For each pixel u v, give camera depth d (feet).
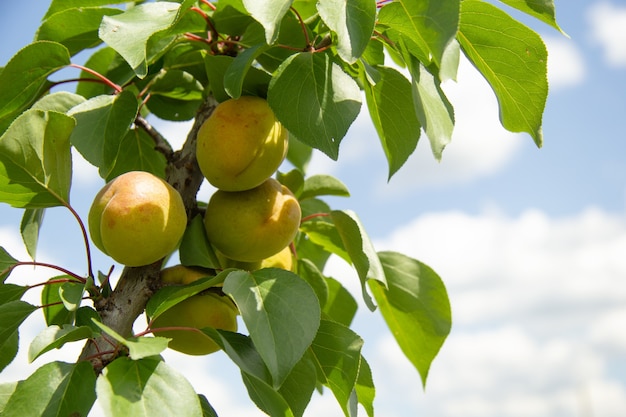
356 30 1.87
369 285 2.41
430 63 2.06
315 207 2.59
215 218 2.09
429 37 1.83
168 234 1.97
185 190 2.11
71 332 1.84
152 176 2.01
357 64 2.11
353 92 1.96
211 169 2.04
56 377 1.84
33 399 1.82
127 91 2.10
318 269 2.55
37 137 1.98
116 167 2.41
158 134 2.16
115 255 1.96
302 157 2.68
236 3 2.06
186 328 1.93
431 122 1.99
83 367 1.86
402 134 2.12
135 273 2.02
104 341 1.95
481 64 2.14
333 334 2.04
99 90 2.39
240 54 1.98
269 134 2.03
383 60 2.11
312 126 1.93
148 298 2.02
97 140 2.05
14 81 2.12
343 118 1.94
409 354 2.44
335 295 2.52
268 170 2.06
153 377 1.82
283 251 2.27
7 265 2.11
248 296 1.88
